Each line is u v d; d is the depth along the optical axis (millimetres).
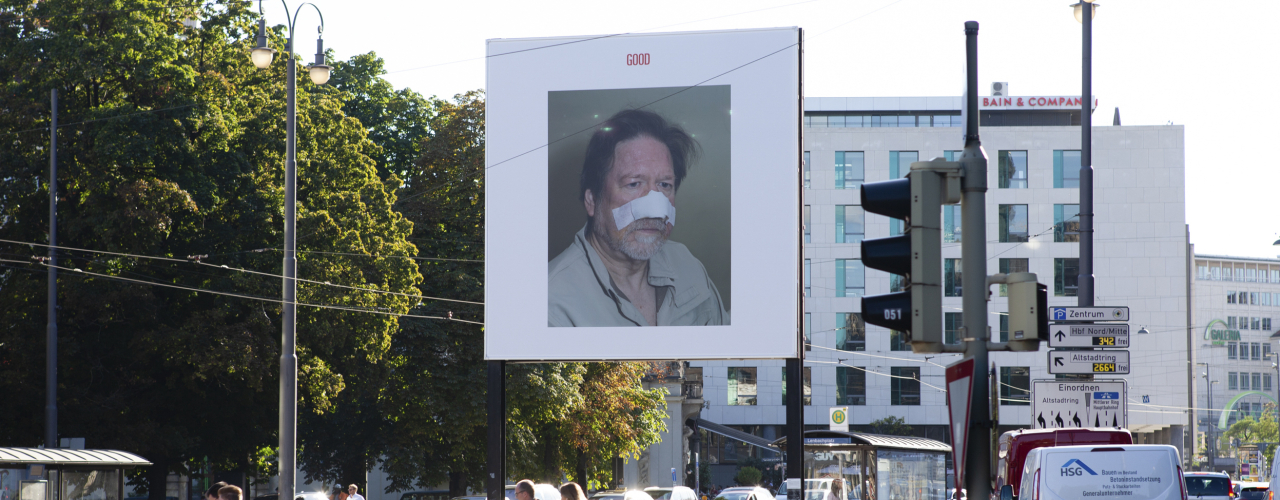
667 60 21625
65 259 30391
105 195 29688
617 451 44031
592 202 21641
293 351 22391
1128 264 78562
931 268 8344
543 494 21984
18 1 31062
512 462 39188
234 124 31812
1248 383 161750
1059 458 15188
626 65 21719
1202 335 160125
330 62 45000
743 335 21062
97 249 30703
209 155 31547
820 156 80188
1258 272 165250
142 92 30719
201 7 33438
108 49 29531
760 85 21344
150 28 30328
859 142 80125
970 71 8984
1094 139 79000
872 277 79625
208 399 33406
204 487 48125
